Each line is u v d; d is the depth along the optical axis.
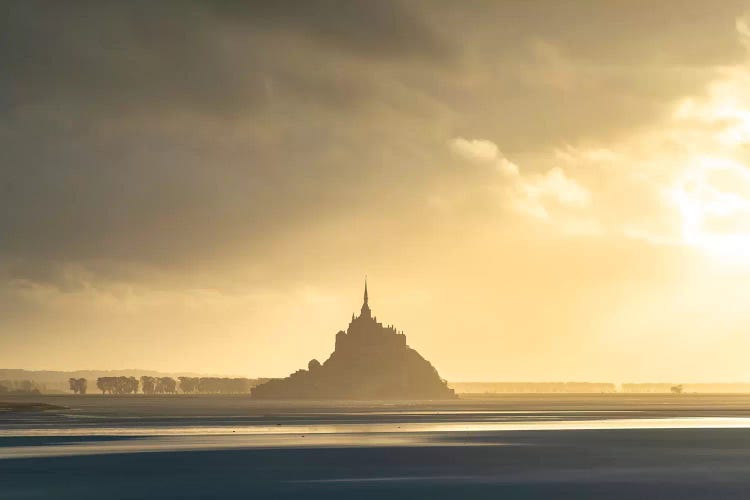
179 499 111.31
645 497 113.62
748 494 116.25
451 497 113.31
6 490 119.31
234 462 155.62
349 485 124.38
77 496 113.88
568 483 127.25
